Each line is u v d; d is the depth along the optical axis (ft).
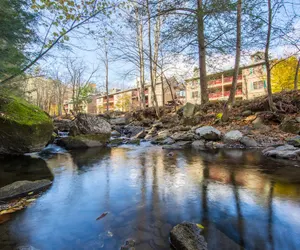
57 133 35.45
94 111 160.56
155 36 49.90
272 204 8.04
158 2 21.83
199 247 5.27
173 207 8.08
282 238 5.85
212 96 89.20
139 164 15.79
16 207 8.25
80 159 18.29
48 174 13.33
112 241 5.88
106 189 10.34
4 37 10.95
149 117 53.57
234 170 12.91
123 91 136.67
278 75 57.41
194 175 12.30
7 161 17.58
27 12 10.74
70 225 6.82
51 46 11.30
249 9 20.44
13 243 5.89
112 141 28.32
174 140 26.00
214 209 7.82
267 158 15.83
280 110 25.49
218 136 23.95
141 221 7.02
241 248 5.40
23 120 18.35
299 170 12.34
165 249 5.50
